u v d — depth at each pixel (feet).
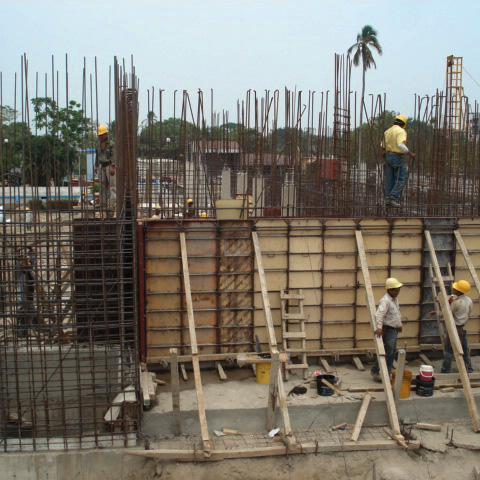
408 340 38.99
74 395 33.01
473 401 31.81
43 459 27.53
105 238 29.68
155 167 53.31
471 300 36.09
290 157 42.98
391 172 42.34
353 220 37.50
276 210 49.06
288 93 41.29
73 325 28.25
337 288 37.78
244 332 37.09
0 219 44.91
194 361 31.30
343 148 45.57
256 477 28.25
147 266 35.70
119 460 27.94
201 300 36.55
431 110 44.57
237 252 36.63
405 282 38.55
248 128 45.16
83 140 27.45
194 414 30.63
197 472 27.99
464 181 41.16
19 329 29.43
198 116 38.88
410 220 38.11
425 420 32.78
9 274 28.45
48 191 27.81
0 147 27.07
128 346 32.99
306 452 29.04
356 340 38.29
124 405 28.30
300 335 36.01
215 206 39.99
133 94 32.50
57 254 29.43
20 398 30.17
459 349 33.27
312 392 33.35
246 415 31.07
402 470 28.68
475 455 29.76
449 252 39.09
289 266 37.24
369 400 31.89
